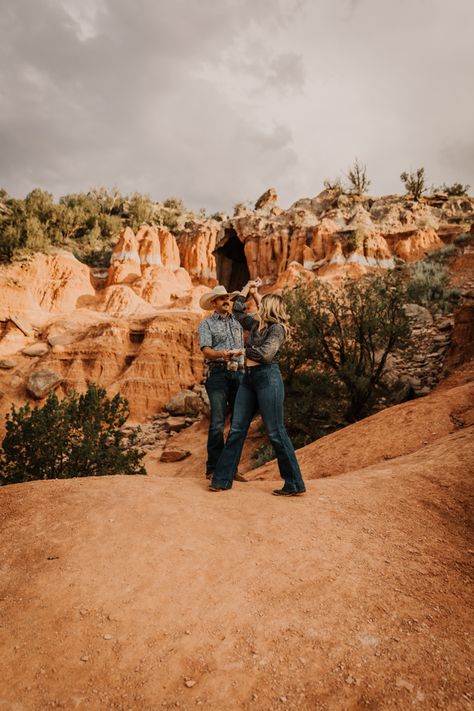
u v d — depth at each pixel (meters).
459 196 48.19
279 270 42.72
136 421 22.89
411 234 36.47
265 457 12.34
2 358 26.50
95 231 52.53
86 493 3.75
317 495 4.05
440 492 4.28
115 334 26.20
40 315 29.69
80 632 2.20
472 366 14.04
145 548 2.94
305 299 14.66
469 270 26.06
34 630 2.21
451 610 2.55
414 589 2.71
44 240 36.22
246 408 4.14
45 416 8.47
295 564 2.87
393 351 14.17
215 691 1.88
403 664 2.04
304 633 2.23
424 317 20.41
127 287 32.81
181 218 65.56
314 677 1.95
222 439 4.62
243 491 4.12
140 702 1.82
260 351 3.89
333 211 43.28
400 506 3.95
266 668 2.00
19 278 30.98
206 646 2.13
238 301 4.54
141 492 3.81
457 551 3.33
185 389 24.16
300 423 13.56
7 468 8.24
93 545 2.96
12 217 43.88
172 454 16.64
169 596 2.49
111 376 25.34
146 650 2.10
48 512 3.40
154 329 25.66
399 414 8.43
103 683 1.91
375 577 2.79
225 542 3.10
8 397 24.28
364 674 1.97
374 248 34.91
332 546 3.14
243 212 53.78
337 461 7.45
